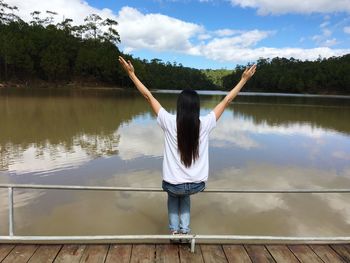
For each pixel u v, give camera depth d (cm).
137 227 539
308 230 547
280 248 366
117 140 1278
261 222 571
